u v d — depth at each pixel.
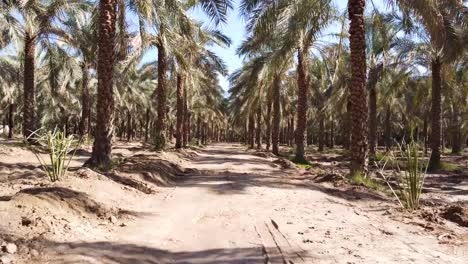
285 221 7.91
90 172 10.19
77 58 32.91
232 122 74.56
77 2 22.67
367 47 25.88
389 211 9.13
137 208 8.63
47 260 4.93
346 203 10.13
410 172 9.62
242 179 14.16
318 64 27.06
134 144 45.12
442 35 15.33
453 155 44.50
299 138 24.66
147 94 55.25
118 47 16.47
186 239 6.66
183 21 18.50
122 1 15.20
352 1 14.38
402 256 5.82
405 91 37.75
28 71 23.41
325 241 6.56
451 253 6.01
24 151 19.11
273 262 5.59
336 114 48.88
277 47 21.97
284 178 14.84
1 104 49.50
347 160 32.41
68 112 53.59
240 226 7.52
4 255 4.84
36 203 6.59
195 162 22.58
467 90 30.72
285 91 39.75
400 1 15.11
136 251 5.77
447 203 11.64
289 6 15.85
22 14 20.45
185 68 25.45
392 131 64.06
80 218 6.89
